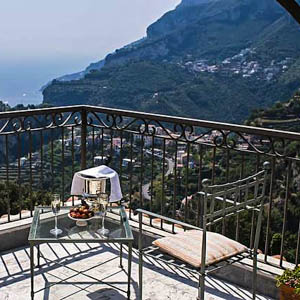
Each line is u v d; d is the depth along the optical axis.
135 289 3.21
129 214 4.11
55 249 3.85
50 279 3.31
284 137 3.03
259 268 3.18
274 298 3.11
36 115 3.90
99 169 3.45
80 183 3.50
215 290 3.20
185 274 3.44
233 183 2.49
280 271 3.13
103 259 3.68
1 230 3.73
